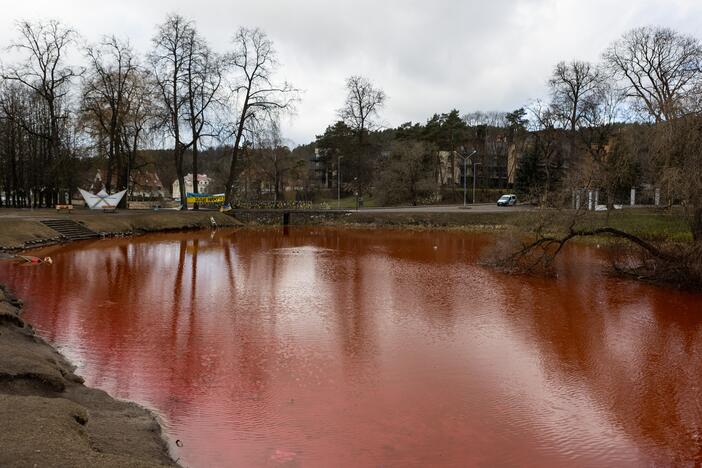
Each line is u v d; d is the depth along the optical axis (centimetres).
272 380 1167
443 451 870
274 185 8938
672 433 954
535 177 6625
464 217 5303
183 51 4794
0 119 4978
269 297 2030
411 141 7675
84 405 936
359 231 5016
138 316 1695
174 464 779
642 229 2734
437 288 2248
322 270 2712
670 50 4131
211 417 973
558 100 5331
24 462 571
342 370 1240
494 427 963
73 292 2022
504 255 2812
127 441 804
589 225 2602
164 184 11881
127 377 1158
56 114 5459
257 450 855
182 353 1336
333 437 909
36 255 2969
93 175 7444
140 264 2777
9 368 950
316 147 10706
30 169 5862
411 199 7450
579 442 915
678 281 2303
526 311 1844
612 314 1809
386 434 925
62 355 1282
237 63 5175
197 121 5078
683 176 2188
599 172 2659
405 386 1148
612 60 4388
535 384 1174
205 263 2886
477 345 1450
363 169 7519
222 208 5684
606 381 1199
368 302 1962
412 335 1537
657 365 1307
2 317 1320
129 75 4762
